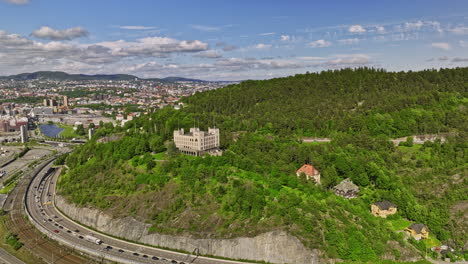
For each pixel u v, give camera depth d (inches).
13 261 7283.5
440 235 7362.2
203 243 7293.3
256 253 6998.0
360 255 6604.3
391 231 7204.7
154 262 6924.2
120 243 7849.4
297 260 6761.8
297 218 7155.5
